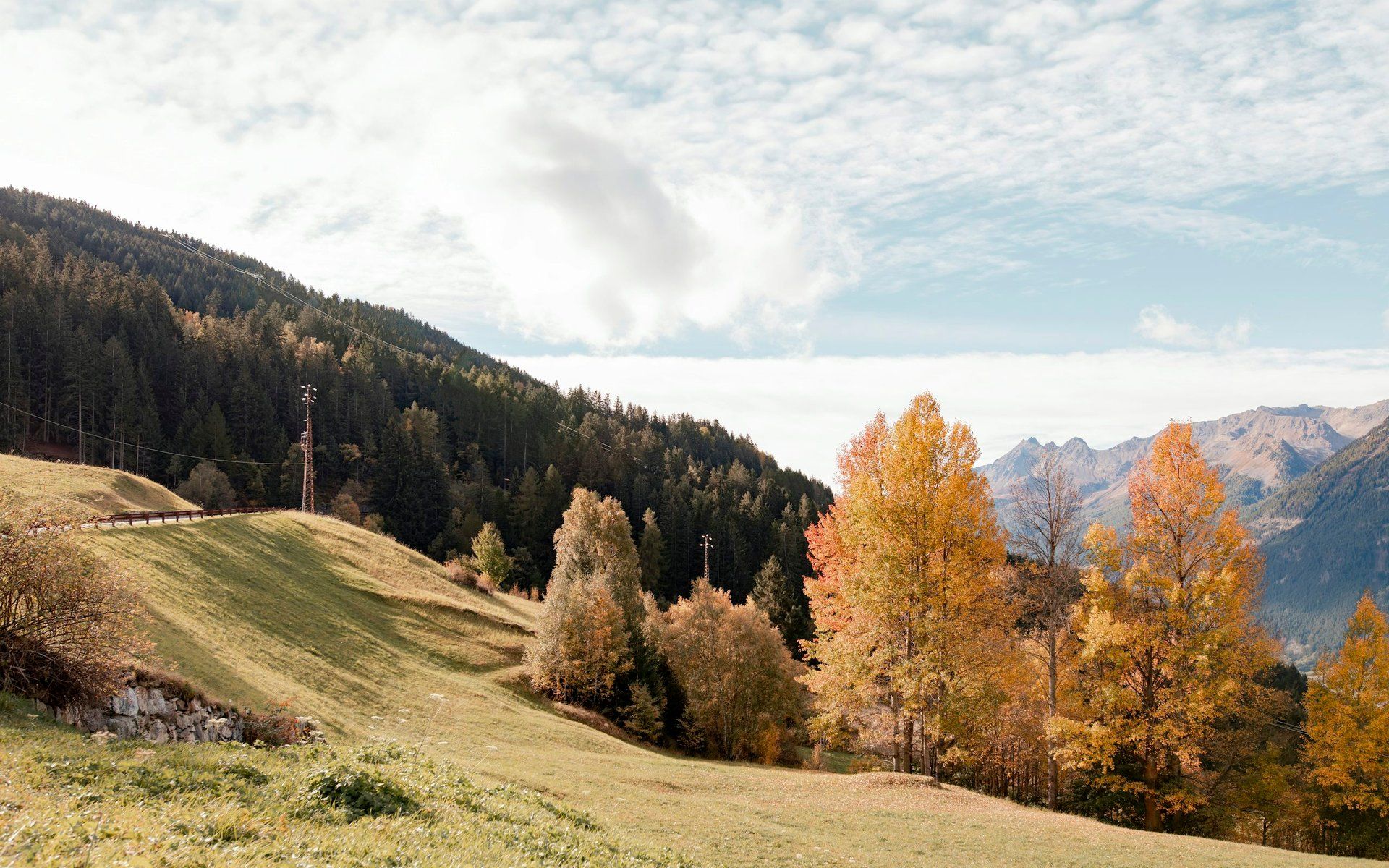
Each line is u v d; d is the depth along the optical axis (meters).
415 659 46.12
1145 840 24.03
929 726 31.92
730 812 23.22
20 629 17.19
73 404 114.00
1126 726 32.06
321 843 9.73
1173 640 31.89
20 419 109.00
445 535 123.94
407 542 123.12
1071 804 39.06
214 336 149.50
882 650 32.91
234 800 10.92
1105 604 33.44
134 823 9.00
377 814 11.75
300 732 25.58
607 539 66.12
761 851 18.77
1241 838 40.22
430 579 66.06
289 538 59.00
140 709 20.23
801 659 82.31
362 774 12.77
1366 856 35.22
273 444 132.75
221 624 35.50
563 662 50.16
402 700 37.19
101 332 133.12
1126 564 33.84
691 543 129.25
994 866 19.42
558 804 16.94
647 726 51.94
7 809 8.78
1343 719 34.81
